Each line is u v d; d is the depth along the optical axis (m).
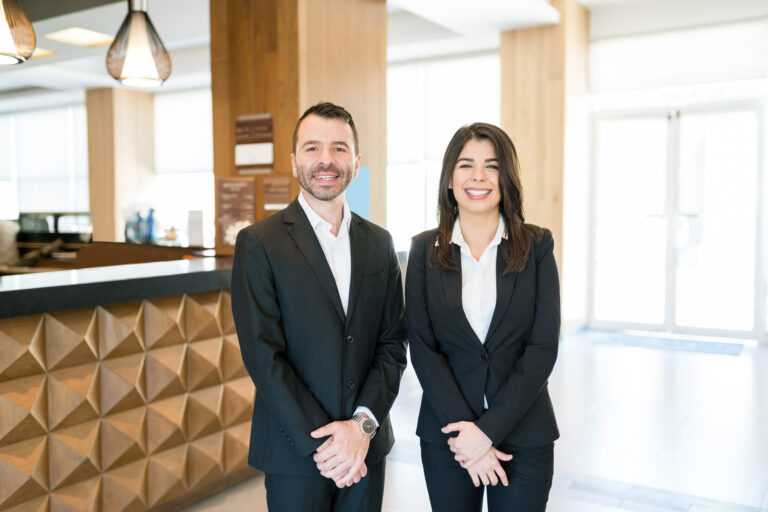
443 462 1.80
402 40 7.73
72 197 11.66
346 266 1.84
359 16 5.25
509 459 1.71
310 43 4.76
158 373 2.84
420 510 3.03
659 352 6.31
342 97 5.09
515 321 1.76
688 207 6.97
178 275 2.82
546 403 1.83
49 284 2.33
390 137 8.97
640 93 7.21
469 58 8.29
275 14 4.75
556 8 6.57
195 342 3.02
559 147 6.67
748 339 6.73
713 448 3.82
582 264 7.33
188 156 10.77
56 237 5.79
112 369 2.65
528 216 6.91
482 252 1.82
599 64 7.18
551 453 1.82
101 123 10.68
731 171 6.75
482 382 1.75
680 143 6.96
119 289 2.55
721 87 6.78
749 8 6.31
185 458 3.00
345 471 1.69
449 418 1.73
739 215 6.73
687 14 6.64
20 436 2.35
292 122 4.73
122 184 10.71
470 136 1.77
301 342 1.75
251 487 3.29
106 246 5.16
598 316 7.49
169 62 4.13
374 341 1.88
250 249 1.74
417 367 1.81
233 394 3.21
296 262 1.75
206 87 10.42
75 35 6.68
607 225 7.38
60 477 2.49
